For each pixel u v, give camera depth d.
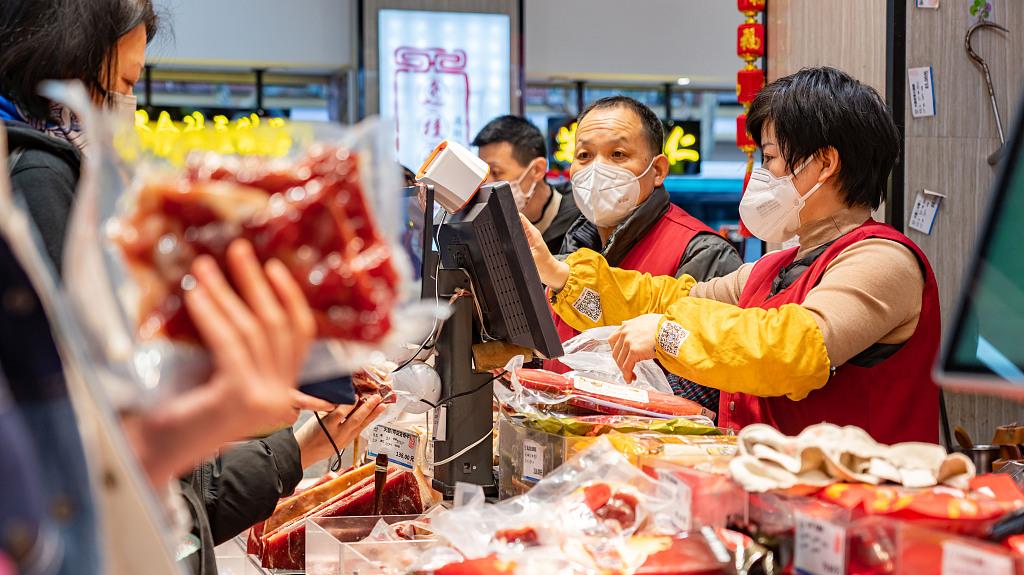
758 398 2.02
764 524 1.12
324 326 0.76
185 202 0.74
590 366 1.97
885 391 1.89
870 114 2.01
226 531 1.60
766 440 1.19
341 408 1.74
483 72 7.25
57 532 0.63
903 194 3.51
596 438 1.49
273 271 0.74
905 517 1.05
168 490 0.97
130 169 0.78
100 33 1.35
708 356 1.76
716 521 1.16
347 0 7.31
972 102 3.55
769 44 4.32
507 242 1.71
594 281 2.44
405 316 0.81
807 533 1.03
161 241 0.74
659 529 1.20
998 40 3.56
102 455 0.72
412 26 7.14
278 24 7.22
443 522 1.19
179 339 0.73
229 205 0.74
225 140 0.84
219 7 7.13
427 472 1.87
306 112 7.86
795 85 2.05
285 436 1.70
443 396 1.79
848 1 3.73
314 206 0.76
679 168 8.32
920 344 1.90
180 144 0.82
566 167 7.73
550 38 7.61
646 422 1.62
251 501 1.61
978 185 3.57
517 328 1.74
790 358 1.73
